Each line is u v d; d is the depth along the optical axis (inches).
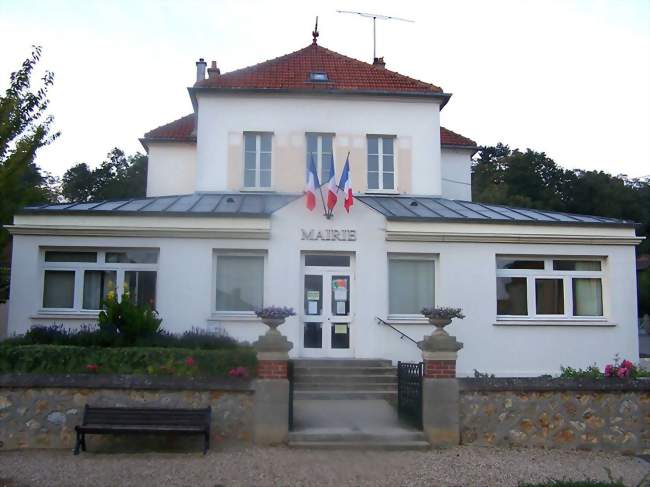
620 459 416.2
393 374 609.3
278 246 652.7
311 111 818.2
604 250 679.1
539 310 679.7
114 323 505.4
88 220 635.5
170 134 958.4
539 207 2224.4
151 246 642.2
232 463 376.8
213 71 1005.2
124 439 410.3
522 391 436.5
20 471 357.1
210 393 421.1
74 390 413.4
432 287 674.8
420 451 414.3
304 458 390.9
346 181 668.1
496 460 398.0
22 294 626.5
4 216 607.5
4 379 408.5
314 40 983.6
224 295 658.2
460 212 717.9
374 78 864.3
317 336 660.7
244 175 807.1
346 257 673.0
